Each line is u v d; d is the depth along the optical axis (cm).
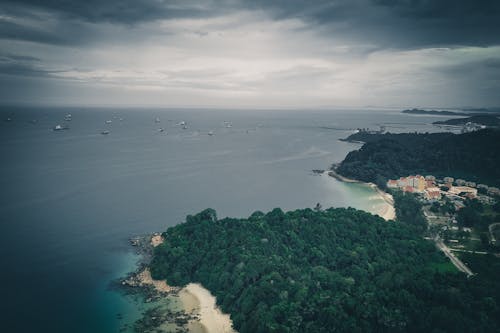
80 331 14912
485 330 14112
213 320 15788
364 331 14238
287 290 16412
